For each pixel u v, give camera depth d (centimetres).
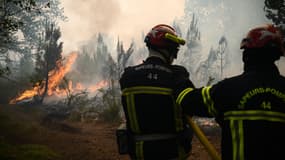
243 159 186
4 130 978
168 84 250
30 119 1413
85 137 1048
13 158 676
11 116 1346
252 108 190
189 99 215
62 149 866
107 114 1511
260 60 201
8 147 749
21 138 935
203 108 208
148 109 250
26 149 774
